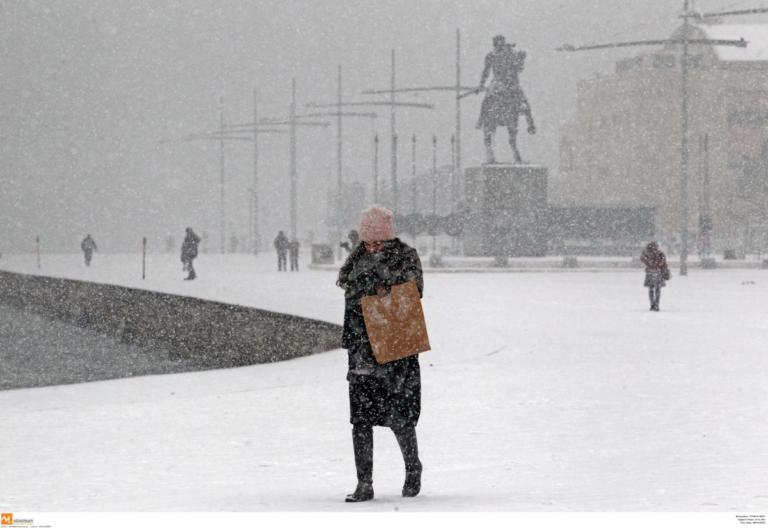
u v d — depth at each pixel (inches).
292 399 1172.5
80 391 1246.3
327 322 1803.6
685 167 4820.4
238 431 960.3
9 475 757.9
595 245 6761.8
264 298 2427.4
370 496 646.5
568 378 1339.8
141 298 2822.3
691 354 1640.0
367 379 657.0
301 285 3656.5
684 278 4402.1
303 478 745.6
